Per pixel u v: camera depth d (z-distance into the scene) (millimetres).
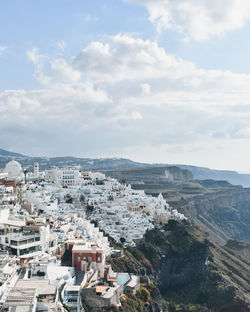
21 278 101375
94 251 130125
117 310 115312
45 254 123562
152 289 146500
